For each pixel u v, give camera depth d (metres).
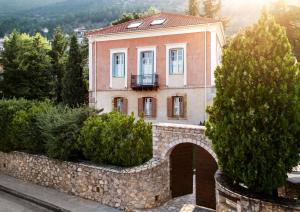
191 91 22.75
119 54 25.47
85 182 12.89
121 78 25.30
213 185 11.06
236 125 7.86
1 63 37.03
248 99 7.73
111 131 12.60
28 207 12.32
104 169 12.23
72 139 13.58
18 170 16.30
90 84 26.56
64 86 32.59
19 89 36.75
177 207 11.43
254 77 7.78
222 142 8.20
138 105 24.70
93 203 12.27
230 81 8.09
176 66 23.48
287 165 7.68
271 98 7.57
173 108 23.66
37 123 15.17
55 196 13.15
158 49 23.77
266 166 7.62
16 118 16.36
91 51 26.39
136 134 12.37
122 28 25.78
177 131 11.40
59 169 13.99
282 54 7.83
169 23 23.80
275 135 7.50
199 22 22.34
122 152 12.15
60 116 14.30
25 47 37.84
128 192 11.51
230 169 8.20
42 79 38.78
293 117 7.59
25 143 15.80
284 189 9.24
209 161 11.15
